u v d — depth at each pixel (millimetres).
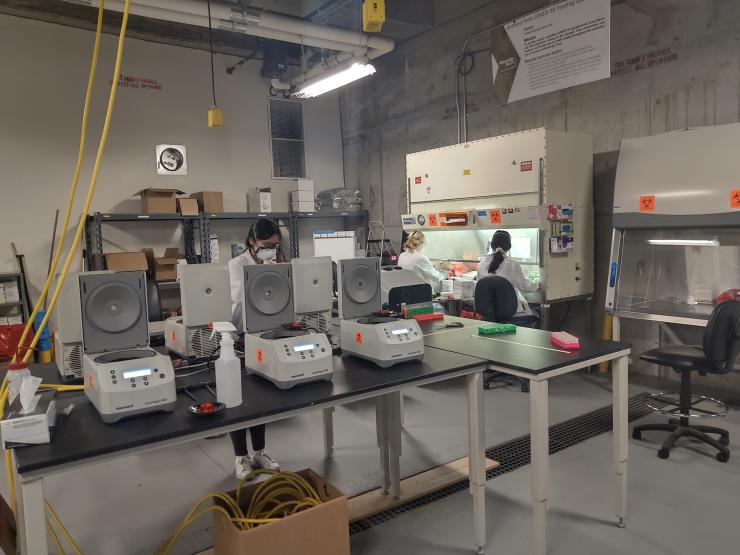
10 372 1550
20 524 1479
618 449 2139
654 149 3588
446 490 2500
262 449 2697
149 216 5129
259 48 6016
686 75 3732
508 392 3850
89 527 2287
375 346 1976
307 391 1732
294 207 6172
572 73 4258
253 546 1566
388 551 2055
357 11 4980
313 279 2246
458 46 5246
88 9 5027
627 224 3695
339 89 6910
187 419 1521
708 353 2645
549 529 2150
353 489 2506
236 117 6172
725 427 3094
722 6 3527
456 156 4684
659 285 3873
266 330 2027
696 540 2051
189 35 5648
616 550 2006
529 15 4484
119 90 5441
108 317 1747
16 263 5008
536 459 1906
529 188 4082
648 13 3879
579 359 2025
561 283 4133
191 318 2088
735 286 3506
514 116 4828
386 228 6441
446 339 2486
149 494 2562
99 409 1511
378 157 6438
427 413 3482
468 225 4504
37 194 5086
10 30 4918
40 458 1279
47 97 5094
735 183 3195
